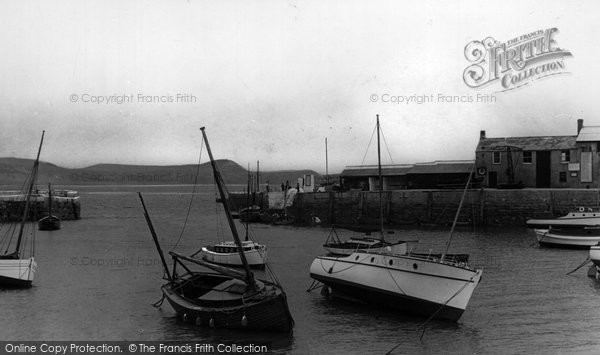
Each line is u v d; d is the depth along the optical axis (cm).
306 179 9950
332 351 2438
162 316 2994
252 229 8219
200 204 17300
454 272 2786
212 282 3075
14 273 3688
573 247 5353
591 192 7006
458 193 7706
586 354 2358
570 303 3188
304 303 3284
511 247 5497
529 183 7944
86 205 16262
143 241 6588
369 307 3188
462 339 2573
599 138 7625
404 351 2433
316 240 6612
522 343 2508
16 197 9875
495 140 8419
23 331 2753
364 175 9369
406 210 8038
